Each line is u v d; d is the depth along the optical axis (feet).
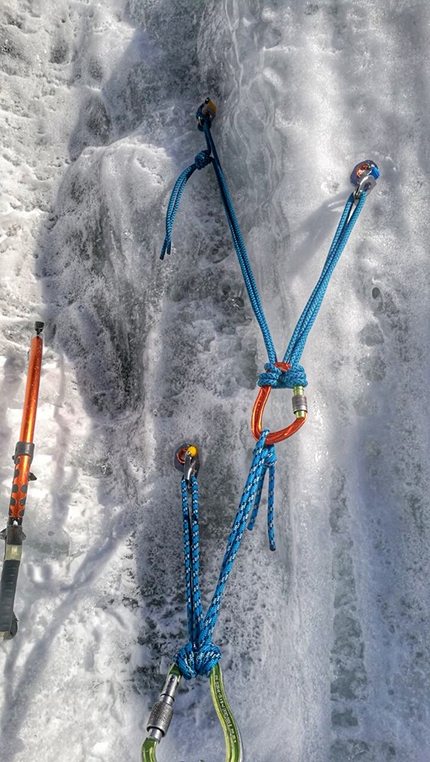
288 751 5.82
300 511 6.30
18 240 8.54
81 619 6.51
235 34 7.98
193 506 6.40
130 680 6.34
